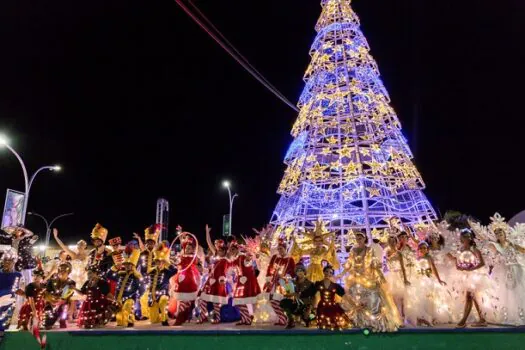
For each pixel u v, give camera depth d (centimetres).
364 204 1986
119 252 1009
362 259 833
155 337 802
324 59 2364
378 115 2217
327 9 2488
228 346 788
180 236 1033
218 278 959
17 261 1002
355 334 778
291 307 826
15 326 981
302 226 2069
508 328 768
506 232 915
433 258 946
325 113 2347
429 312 861
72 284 923
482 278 829
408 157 2206
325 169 2247
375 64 2388
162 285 1003
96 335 814
